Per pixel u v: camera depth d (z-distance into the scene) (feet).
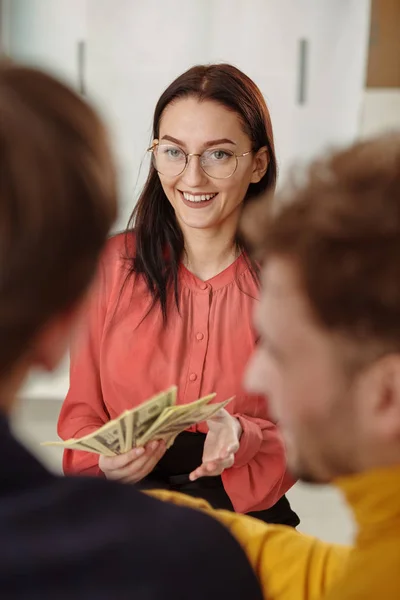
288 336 2.45
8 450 2.23
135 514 2.39
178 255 6.67
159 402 5.32
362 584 2.52
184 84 6.44
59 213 2.07
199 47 14.48
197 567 2.38
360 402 2.42
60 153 2.10
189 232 6.56
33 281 2.09
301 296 2.40
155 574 2.28
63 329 2.29
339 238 2.30
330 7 14.28
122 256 6.76
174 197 6.53
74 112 2.20
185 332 6.57
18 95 2.13
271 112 14.60
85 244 2.18
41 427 14.51
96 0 14.44
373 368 2.36
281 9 14.32
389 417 2.40
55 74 2.28
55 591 2.14
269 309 2.50
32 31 14.57
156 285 6.59
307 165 2.56
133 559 2.26
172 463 6.38
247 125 6.48
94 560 2.20
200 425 6.35
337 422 2.48
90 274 2.25
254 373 2.65
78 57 14.61
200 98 6.39
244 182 6.56
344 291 2.29
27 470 2.27
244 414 6.51
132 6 14.44
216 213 6.47
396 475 2.51
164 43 14.51
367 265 2.27
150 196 6.67
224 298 6.59
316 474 2.66
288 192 2.52
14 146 2.04
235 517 3.74
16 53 14.60
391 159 2.40
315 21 14.32
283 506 6.80
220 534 2.53
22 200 2.02
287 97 14.55
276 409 2.64
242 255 6.67
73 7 14.48
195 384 6.46
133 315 6.62
